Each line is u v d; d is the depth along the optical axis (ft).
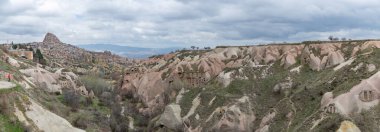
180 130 321.73
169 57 469.98
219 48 423.64
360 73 254.27
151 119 361.92
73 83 406.41
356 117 219.41
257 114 300.81
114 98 418.72
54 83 362.53
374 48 308.40
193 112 331.98
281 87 312.71
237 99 315.99
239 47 408.87
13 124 175.94
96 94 424.05
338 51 324.39
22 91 212.23
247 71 354.33
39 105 213.25
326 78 284.41
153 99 399.03
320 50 337.72
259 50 378.94
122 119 347.56
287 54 352.49
